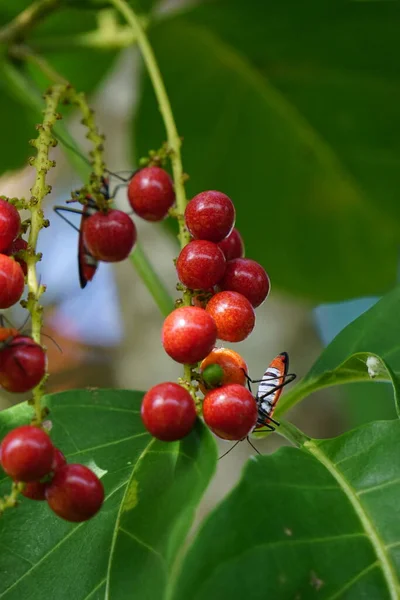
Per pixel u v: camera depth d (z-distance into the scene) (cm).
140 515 33
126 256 36
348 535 32
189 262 33
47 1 45
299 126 55
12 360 31
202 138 56
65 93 37
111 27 49
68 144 42
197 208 34
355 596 31
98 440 35
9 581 33
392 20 47
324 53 51
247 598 31
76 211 36
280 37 50
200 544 31
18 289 32
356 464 34
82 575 33
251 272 34
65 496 31
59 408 35
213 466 32
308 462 34
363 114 54
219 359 33
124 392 36
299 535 32
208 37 50
